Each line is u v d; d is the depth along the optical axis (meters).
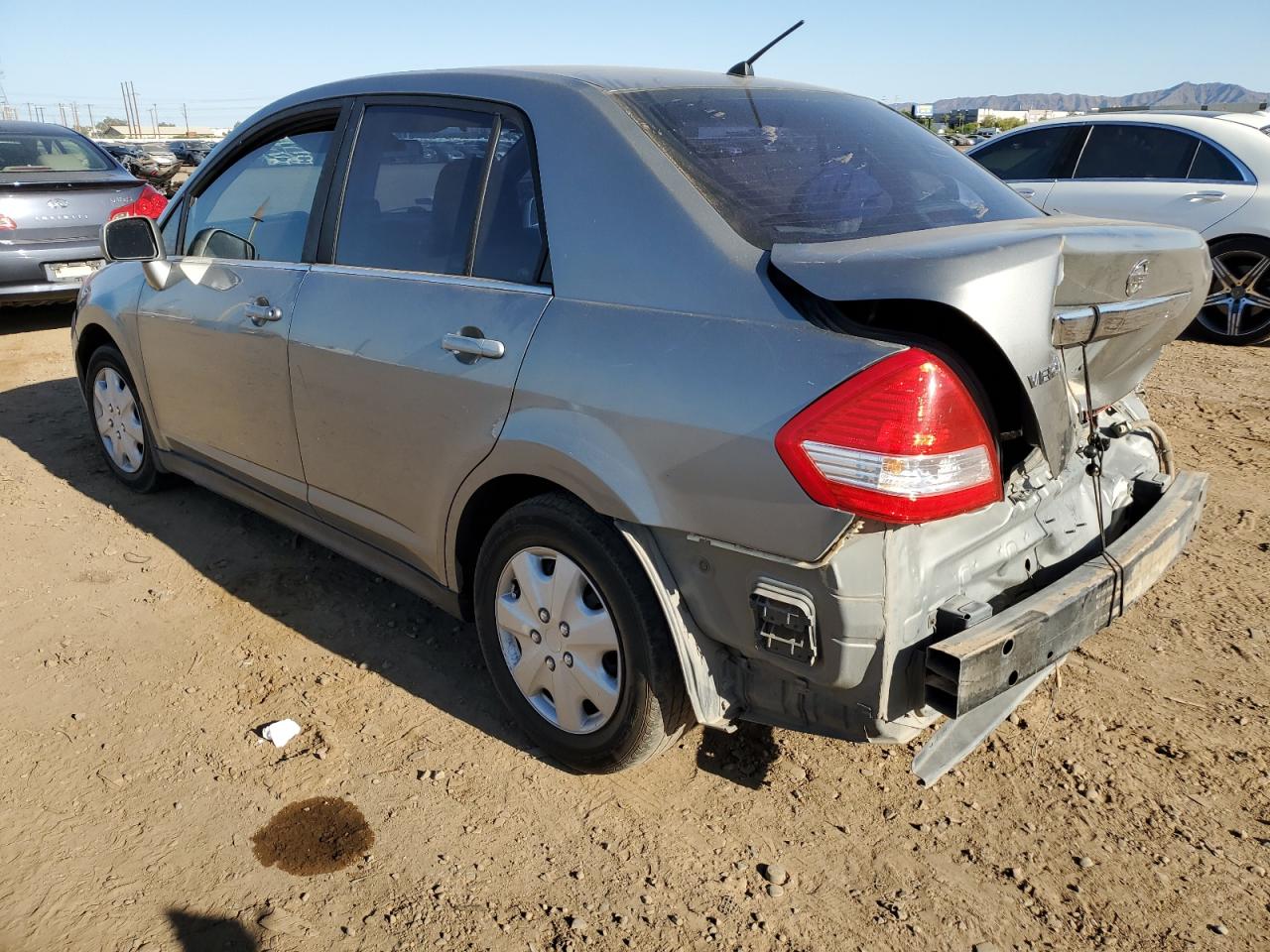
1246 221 7.34
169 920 2.29
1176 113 7.90
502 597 2.80
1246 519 4.39
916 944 2.23
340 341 3.11
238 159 3.86
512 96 2.80
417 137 3.06
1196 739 2.91
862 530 2.01
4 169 7.96
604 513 2.37
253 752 2.88
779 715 2.36
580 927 2.28
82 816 2.62
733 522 2.15
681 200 2.38
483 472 2.69
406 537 3.10
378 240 3.14
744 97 2.85
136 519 4.50
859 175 2.68
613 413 2.33
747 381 2.11
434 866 2.46
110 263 4.74
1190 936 2.25
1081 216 2.96
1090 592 2.33
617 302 2.41
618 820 2.62
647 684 2.45
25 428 5.78
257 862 2.47
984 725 2.34
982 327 1.90
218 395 3.79
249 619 3.63
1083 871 2.44
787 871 2.45
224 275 3.66
